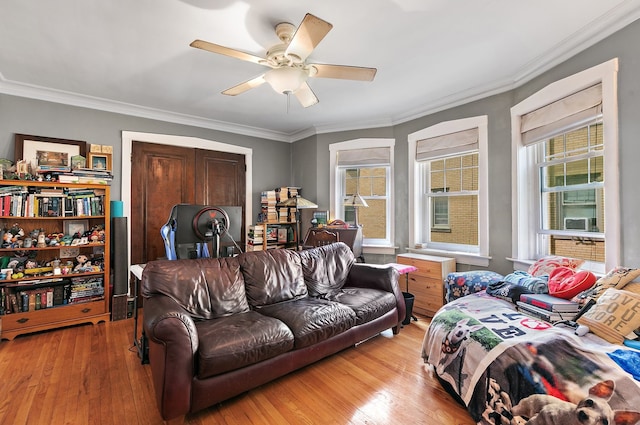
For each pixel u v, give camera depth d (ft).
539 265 8.15
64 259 10.57
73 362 7.47
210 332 5.79
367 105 12.09
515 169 9.56
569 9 6.43
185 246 7.63
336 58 8.41
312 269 9.27
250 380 5.85
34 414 5.48
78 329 9.69
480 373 5.09
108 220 10.44
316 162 15.15
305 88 7.97
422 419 5.43
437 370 6.30
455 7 6.34
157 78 9.57
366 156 14.06
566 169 8.47
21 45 7.63
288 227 15.33
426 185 12.78
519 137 9.51
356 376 6.89
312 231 12.60
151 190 12.52
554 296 6.61
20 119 10.09
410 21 6.79
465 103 10.99
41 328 9.23
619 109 6.66
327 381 6.68
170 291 6.62
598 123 7.52
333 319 7.22
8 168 9.48
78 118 11.07
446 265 10.71
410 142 12.90
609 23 6.68
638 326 4.89
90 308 10.05
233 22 6.75
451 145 11.43
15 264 9.37
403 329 9.77
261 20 6.68
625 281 5.80
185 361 5.07
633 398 3.72
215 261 7.61
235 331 5.89
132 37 7.33
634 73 6.38
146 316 5.51
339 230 12.12
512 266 9.72
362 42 7.62
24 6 6.16
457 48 7.93
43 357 7.72
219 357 5.36
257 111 12.75
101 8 6.25
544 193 9.14
